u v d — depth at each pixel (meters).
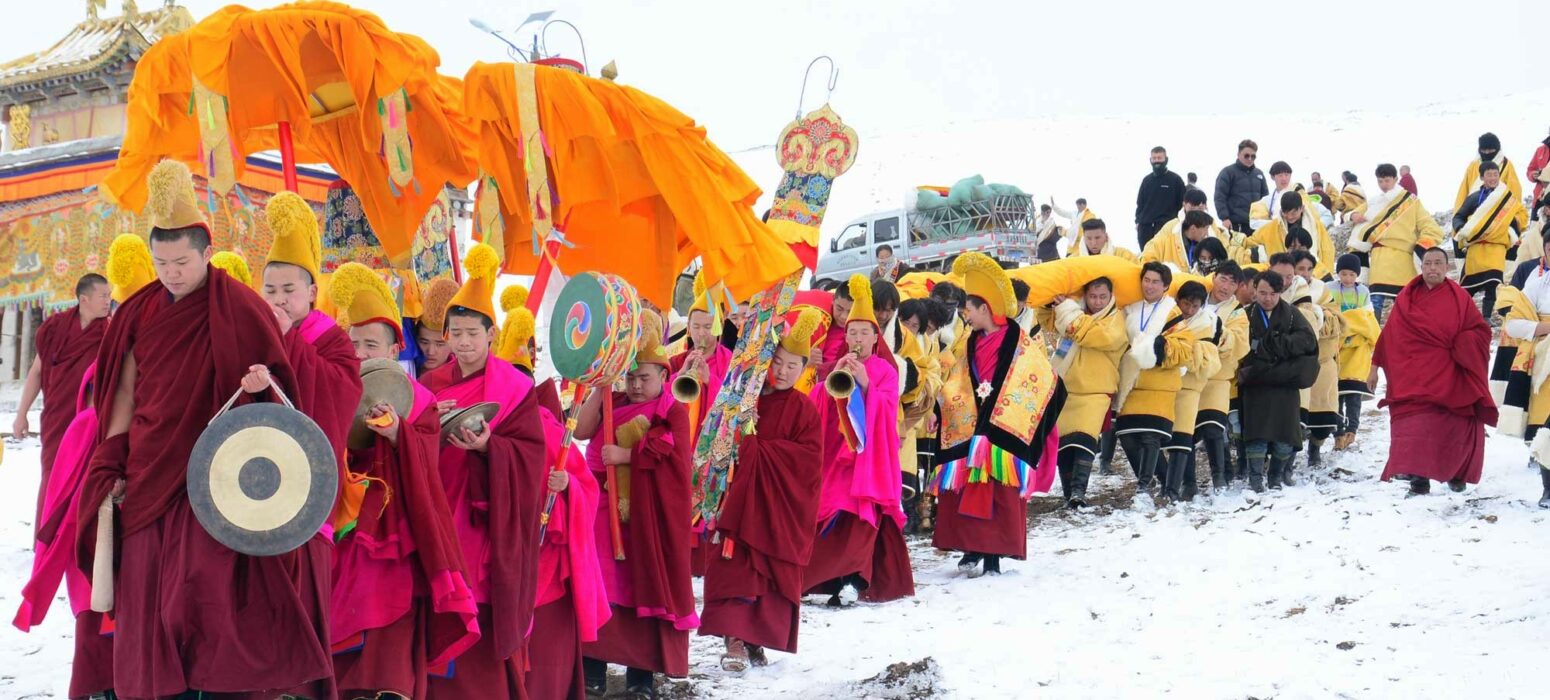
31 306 16.66
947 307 12.45
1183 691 6.47
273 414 4.53
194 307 4.64
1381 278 17.80
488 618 5.40
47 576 4.98
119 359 4.70
